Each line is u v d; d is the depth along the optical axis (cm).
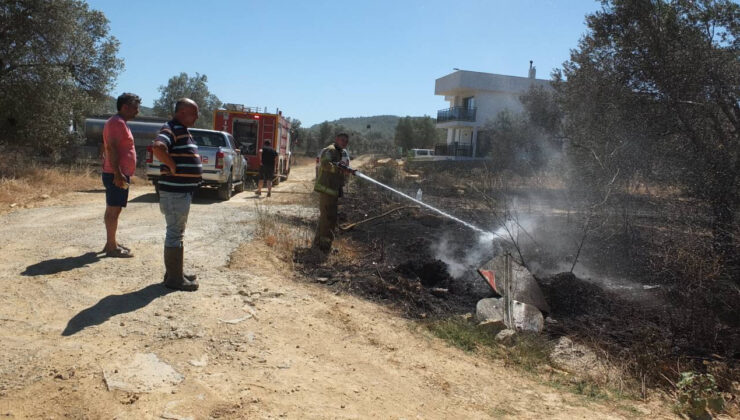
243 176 1541
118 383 325
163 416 296
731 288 614
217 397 321
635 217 922
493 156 2419
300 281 598
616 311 588
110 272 544
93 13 2369
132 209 1009
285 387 345
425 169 2664
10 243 648
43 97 1947
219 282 545
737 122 973
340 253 738
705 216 868
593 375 426
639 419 355
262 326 441
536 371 423
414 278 641
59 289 483
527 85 3994
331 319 482
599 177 1074
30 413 290
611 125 1099
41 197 1109
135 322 419
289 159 2419
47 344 370
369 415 324
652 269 719
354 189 1644
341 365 392
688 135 973
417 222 1115
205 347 389
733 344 506
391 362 409
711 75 955
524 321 517
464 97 4216
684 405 379
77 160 2017
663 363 443
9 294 462
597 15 1116
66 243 664
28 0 1902
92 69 2317
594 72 1159
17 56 1884
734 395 403
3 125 1967
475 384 386
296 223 981
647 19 1027
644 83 1051
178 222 491
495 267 588
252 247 713
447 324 497
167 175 479
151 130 2302
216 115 1859
